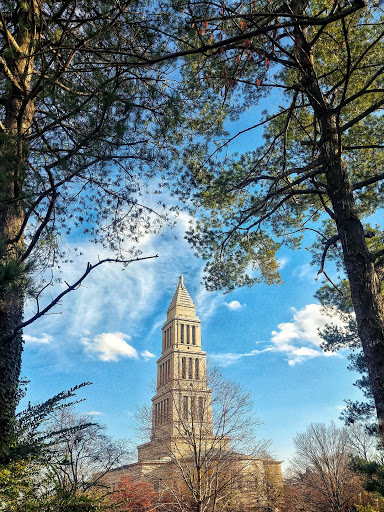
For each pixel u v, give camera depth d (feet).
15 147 20.99
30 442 19.86
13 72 24.47
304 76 31.14
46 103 26.63
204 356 333.83
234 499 92.58
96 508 22.84
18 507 19.34
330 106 32.19
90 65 28.43
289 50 34.14
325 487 122.21
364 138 43.83
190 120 34.86
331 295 64.90
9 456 18.53
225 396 95.20
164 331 370.94
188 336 351.67
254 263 47.62
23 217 23.17
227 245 45.21
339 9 26.20
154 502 92.99
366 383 58.85
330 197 29.86
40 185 22.22
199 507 82.28
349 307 62.59
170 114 29.50
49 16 26.07
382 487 19.89
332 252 57.11
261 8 29.66
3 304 20.07
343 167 29.81
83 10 26.55
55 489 22.27
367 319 25.38
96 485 26.32
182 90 32.99
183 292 377.30
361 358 62.44
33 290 17.62
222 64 32.35
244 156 42.78
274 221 46.50
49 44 24.30
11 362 20.01
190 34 23.43
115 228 32.76
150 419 104.32
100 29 23.41
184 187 37.27
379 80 40.50
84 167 20.56
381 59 39.17
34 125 28.76
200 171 37.58
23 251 20.43
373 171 45.24
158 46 28.84
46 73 23.90
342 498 115.03
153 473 102.53
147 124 29.78
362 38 39.29
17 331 18.78
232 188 37.55
